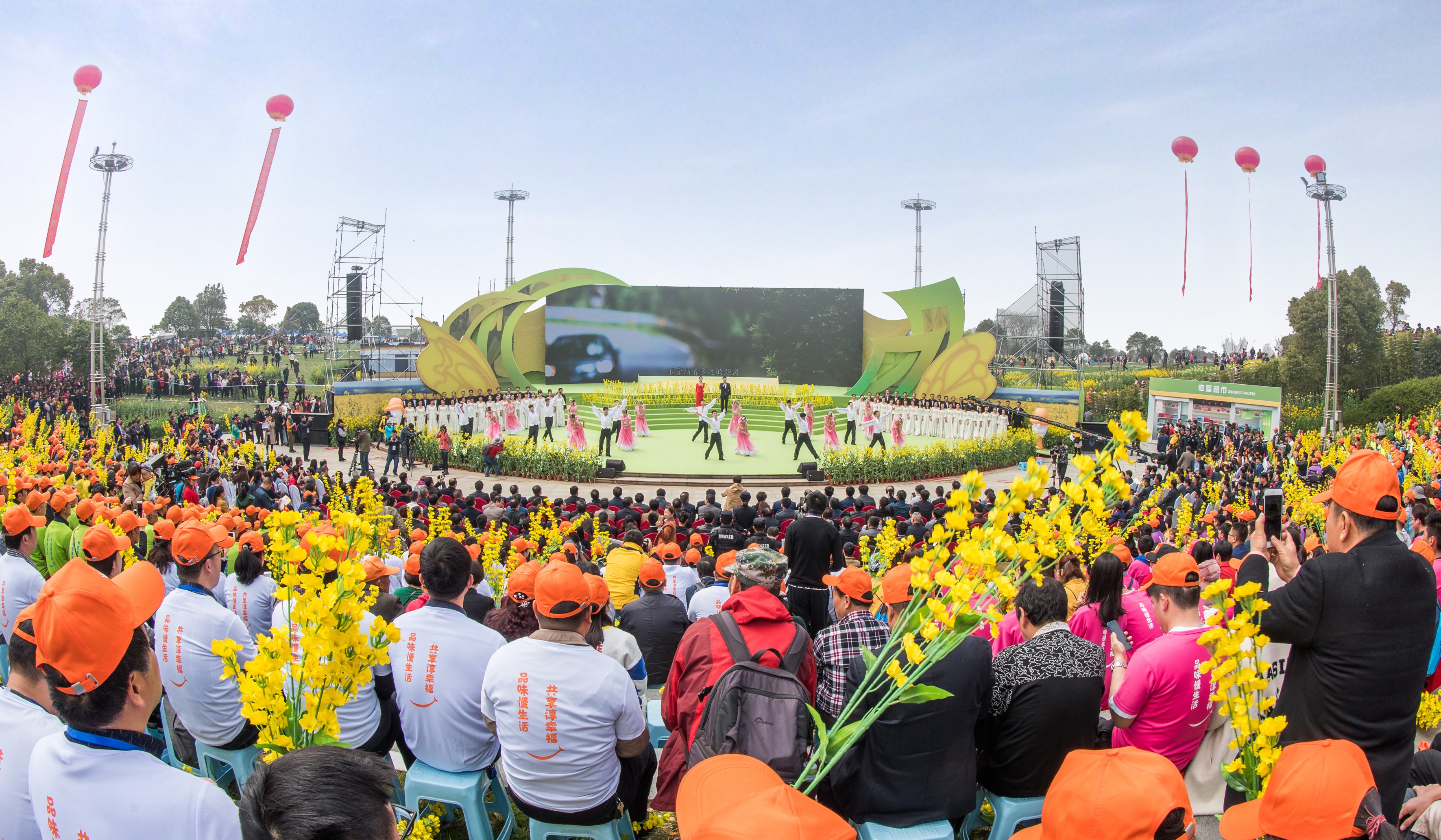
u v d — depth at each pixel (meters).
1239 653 2.55
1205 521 12.24
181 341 60.00
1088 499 2.13
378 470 26.00
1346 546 2.96
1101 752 2.14
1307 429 38.78
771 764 2.96
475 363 35.50
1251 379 45.28
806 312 44.09
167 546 6.16
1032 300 42.69
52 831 2.18
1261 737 2.50
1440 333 46.19
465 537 9.98
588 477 23.66
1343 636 2.82
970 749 3.40
